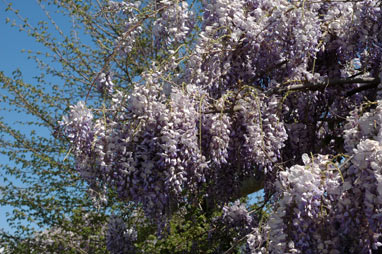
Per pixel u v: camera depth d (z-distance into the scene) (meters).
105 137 3.19
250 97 3.62
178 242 5.07
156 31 4.14
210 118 3.32
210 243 5.11
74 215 6.91
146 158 3.09
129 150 3.15
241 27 3.70
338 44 4.09
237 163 3.60
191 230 5.18
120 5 5.03
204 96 3.36
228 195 3.79
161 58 6.88
